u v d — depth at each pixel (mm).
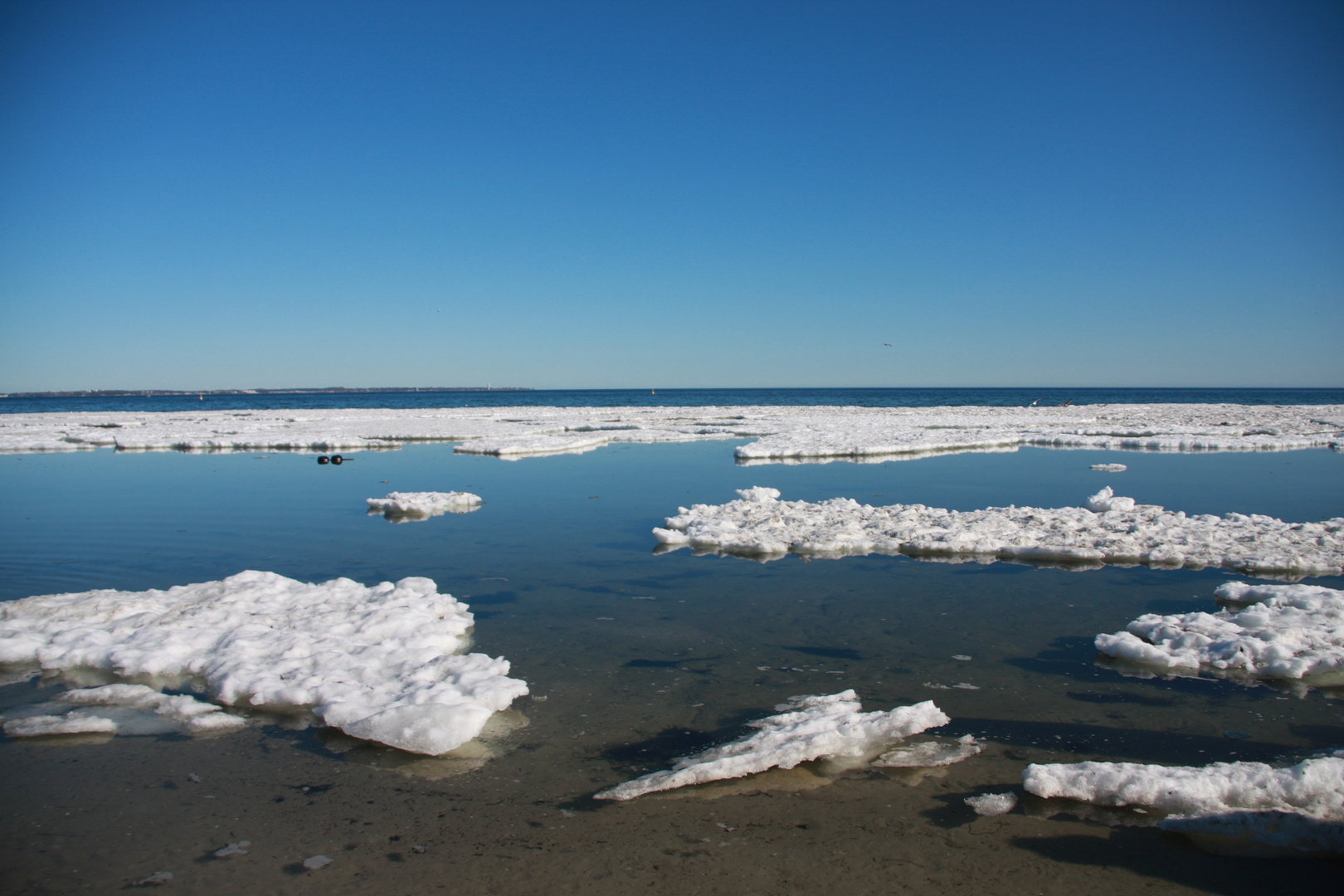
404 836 4285
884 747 5207
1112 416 38188
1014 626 7527
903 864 3994
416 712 5355
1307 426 30594
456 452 23531
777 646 7059
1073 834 4254
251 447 24828
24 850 4137
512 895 3773
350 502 14695
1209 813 4316
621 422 36719
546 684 6250
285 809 4555
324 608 7562
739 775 4867
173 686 6191
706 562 10055
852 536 10844
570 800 4637
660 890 3803
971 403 80562
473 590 8812
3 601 8328
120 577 9445
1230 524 11383
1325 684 6113
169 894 3793
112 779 4875
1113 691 6043
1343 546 9945
